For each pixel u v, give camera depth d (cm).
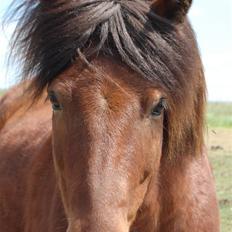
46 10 385
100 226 324
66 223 431
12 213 541
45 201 473
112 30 354
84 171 338
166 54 362
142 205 422
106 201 331
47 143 514
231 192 1046
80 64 357
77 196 340
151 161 370
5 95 708
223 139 1819
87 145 340
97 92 346
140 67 352
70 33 361
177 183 436
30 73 398
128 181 346
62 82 355
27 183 523
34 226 485
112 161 338
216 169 1272
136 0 372
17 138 590
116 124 342
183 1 375
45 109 618
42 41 379
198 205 448
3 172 570
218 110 3656
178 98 376
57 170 390
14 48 411
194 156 442
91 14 359
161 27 369
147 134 360
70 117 351
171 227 443
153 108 359
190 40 389
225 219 873
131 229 434
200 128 432
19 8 413
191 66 383
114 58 356
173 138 397
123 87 349
